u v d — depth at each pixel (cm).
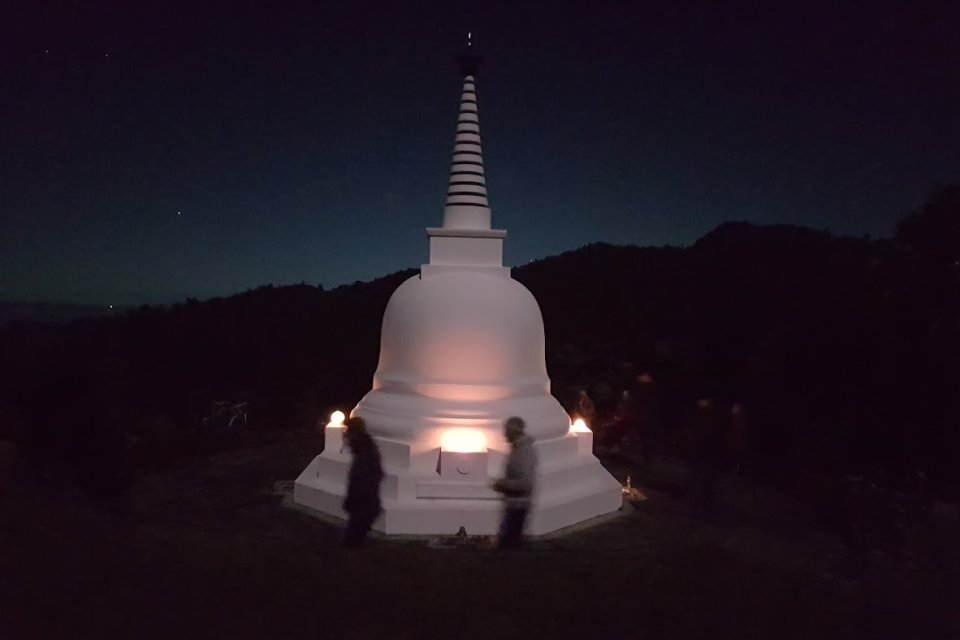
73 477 1583
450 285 1571
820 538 1403
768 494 1731
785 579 1109
